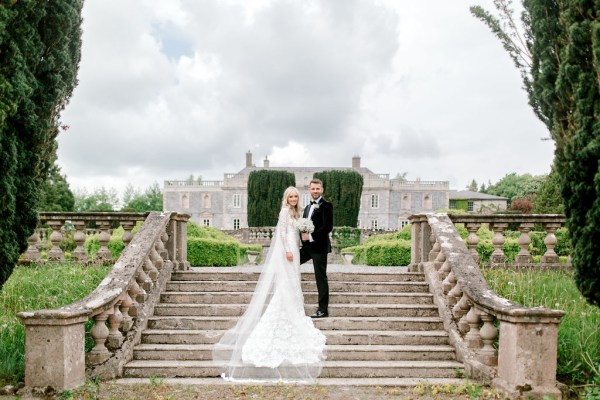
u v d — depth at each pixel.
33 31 5.73
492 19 6.75
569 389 5.00
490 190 89.62
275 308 5.83
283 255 6.04
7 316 6.68
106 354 5.58
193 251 11.49
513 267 9.04
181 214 8.13
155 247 7.48
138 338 6.16
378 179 66.00
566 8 5.39
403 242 12.90
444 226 7.42
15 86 5.23
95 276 7.91
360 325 6.57
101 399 4.80
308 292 7.22
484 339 5.63
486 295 5.66
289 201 6.44
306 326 5.97
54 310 4.96
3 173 5.35
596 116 5.00
